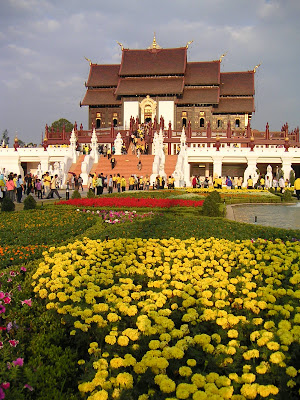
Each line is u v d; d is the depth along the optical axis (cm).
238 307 739
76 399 546
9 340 624
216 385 516
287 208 2738
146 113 8275
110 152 4897
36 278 877
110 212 2011
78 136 6147
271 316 696
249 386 507
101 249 1099
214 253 1080
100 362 571
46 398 535
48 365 596
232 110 8169
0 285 852
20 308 769
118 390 522
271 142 5900
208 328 670
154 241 1236
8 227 1595
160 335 617
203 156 4969
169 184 3809
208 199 2012
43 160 5038
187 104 8225
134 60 8656
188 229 1501
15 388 530
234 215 2288
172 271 905
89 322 665
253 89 8362
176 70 8325
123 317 704
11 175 2894
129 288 798
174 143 5744
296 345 592
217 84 8281
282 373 546
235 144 5803
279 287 845
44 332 678
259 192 3553
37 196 3306
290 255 1067
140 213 2077
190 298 729
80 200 2405
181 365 571
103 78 8788
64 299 750
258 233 1466
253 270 918
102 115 8588
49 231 1529
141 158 4788
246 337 644
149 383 543
